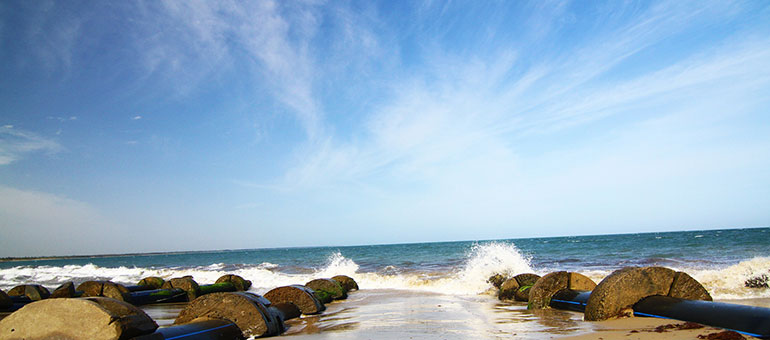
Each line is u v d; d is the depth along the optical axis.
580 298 8.56
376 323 8.44
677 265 18.95
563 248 40.81
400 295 13.91
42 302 4.86
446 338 6.54
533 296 9.49
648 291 7.11
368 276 19.47
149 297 13.75
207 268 35.19
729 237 48.66
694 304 6.38
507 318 8.30
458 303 11.32
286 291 10.34
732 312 5.75
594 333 6.08
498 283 14.05
